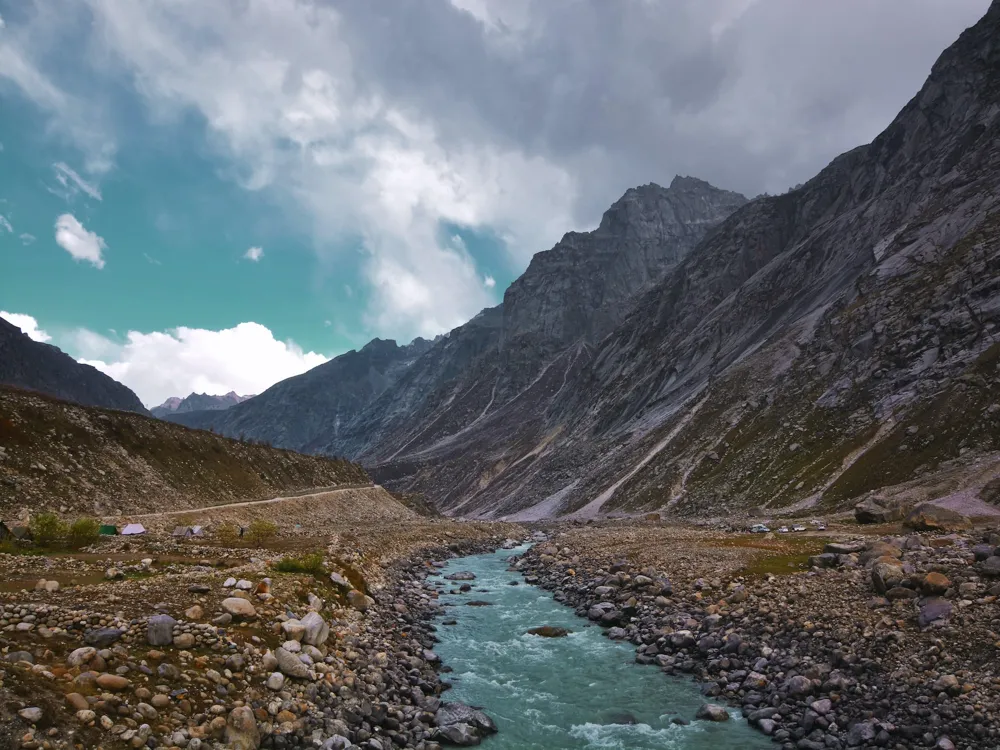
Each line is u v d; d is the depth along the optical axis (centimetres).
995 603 2244
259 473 9194
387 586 3975
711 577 3562
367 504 11244
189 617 1867
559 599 4088
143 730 1259
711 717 2095
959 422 8894
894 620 2375
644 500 13475
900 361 11381
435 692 2302
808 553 3947
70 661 1409
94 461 6031
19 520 4409
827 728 1877
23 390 6238
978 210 13050
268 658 1800
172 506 6291
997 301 10262
